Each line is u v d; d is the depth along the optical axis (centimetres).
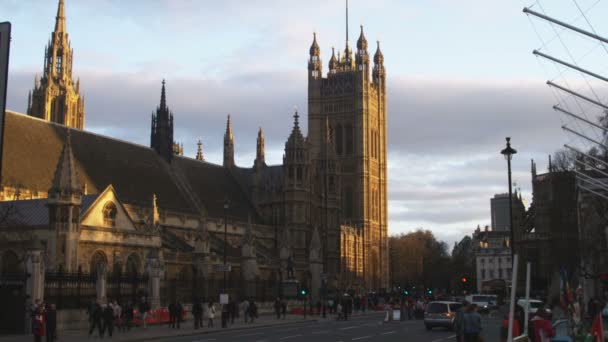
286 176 15738
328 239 17088
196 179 14462
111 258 8825
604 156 9050
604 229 9394
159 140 13812
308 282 14588
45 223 8219
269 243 15350
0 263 8219
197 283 9925
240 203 15500
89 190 10750
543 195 15262
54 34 17725
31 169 10225
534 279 10650
